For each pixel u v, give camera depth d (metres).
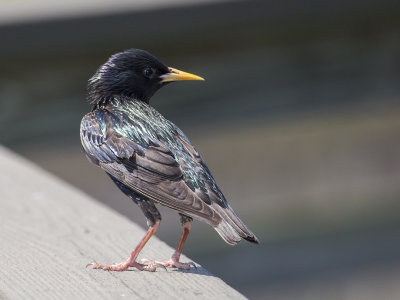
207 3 12.55
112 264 6.81
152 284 6.44
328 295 14.03
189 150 7.38
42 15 12.12
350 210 15.66
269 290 13.73
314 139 16.47
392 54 13.59
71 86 12.69
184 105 13.03
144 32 12.44
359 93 13.54
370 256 14.29
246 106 13.21
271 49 13.12
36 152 12.97
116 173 7.41
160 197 6.93
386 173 16.98
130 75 8.12
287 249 14.03
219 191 7.00
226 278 13.57
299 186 16.42
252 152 16.52
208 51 12.88
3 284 6.37
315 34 13.23
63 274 6.59
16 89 12.51
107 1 12.40
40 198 8.51
